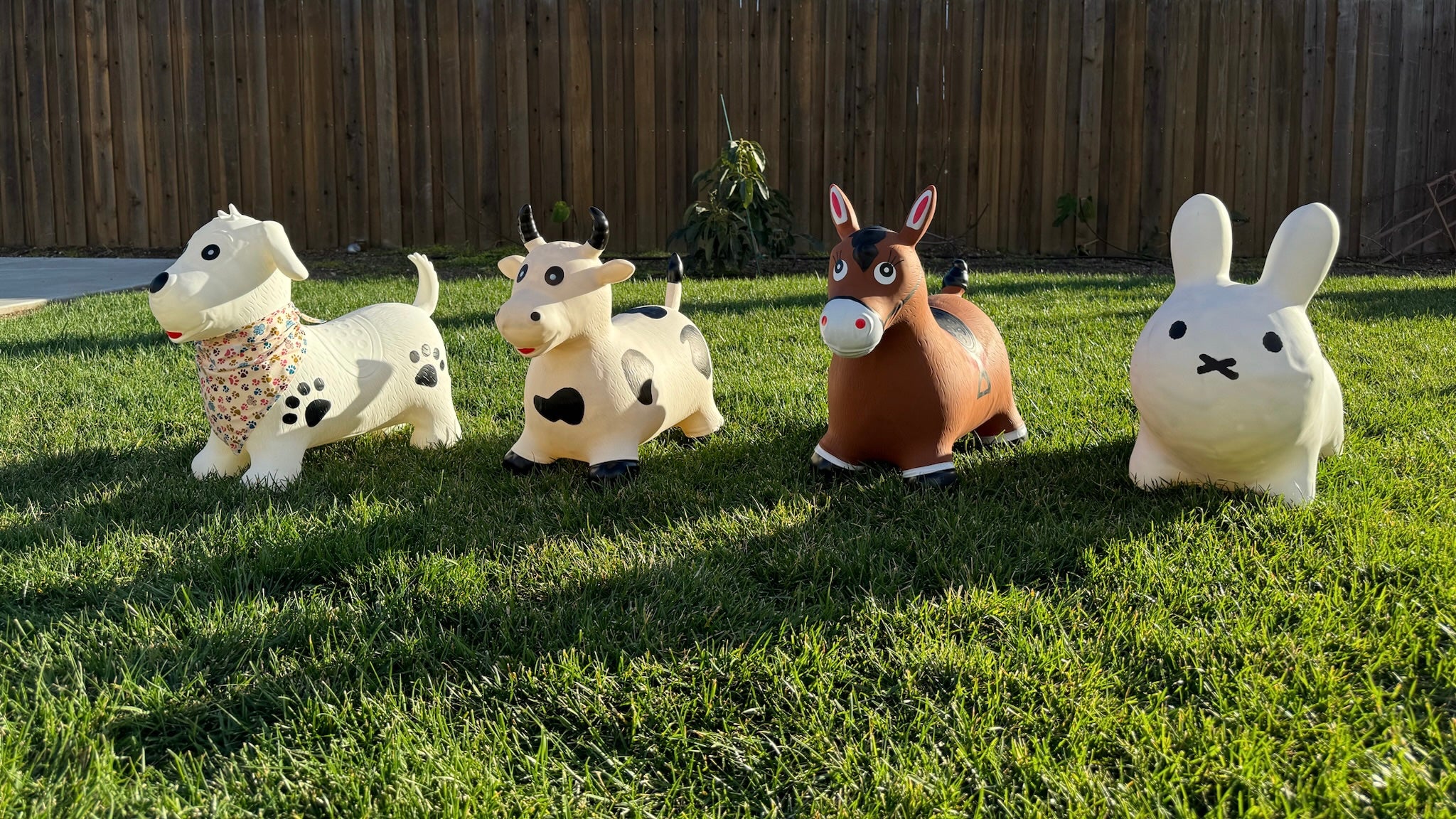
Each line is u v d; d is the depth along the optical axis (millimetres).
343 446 3828
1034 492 3188
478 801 1832
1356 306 6234
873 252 3043
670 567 2678
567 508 3100
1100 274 8398
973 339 3428
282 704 2092
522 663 2225
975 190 9469
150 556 2762
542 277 3221
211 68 9430
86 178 9734
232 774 1910
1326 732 1973
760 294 7043
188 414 4145
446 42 9297
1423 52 9258
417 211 9562
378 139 9453
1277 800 1808
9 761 1880
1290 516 2885
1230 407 2779
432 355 3762
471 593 2537
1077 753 1922
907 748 1961
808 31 9234
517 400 4430
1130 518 2936
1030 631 2326
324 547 2764
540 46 9289
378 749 1971
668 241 8492
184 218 9695
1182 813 1770
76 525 2955
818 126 9375
